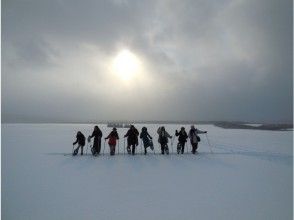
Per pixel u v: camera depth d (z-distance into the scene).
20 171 8.45
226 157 11.91
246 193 6.21
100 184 6.94
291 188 6.67
